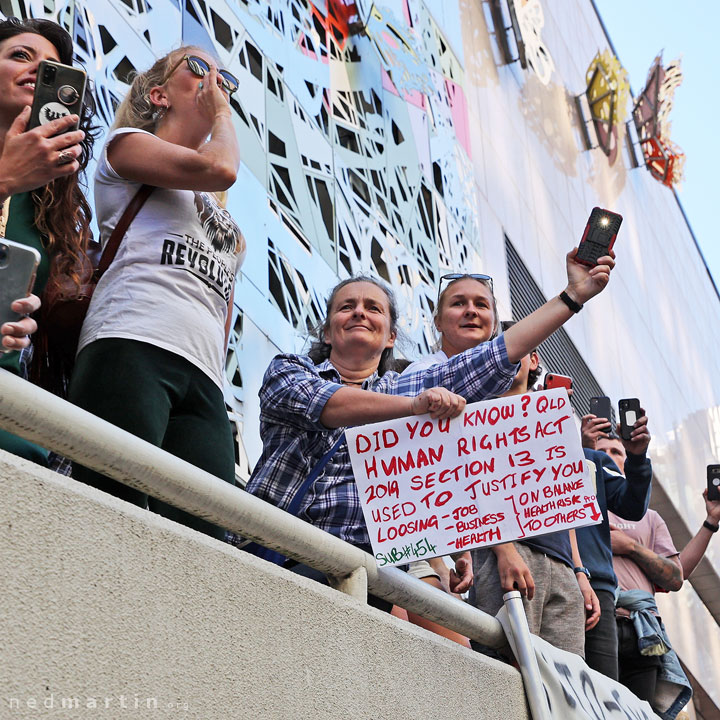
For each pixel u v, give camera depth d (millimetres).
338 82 7840
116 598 1770
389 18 9219
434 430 2738
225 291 2695
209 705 1894
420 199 8742
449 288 3861
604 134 15211
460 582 3172
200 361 2525
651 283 16172
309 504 2844
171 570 1902
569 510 2678
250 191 6004
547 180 12781
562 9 15062
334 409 2736
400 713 2449
